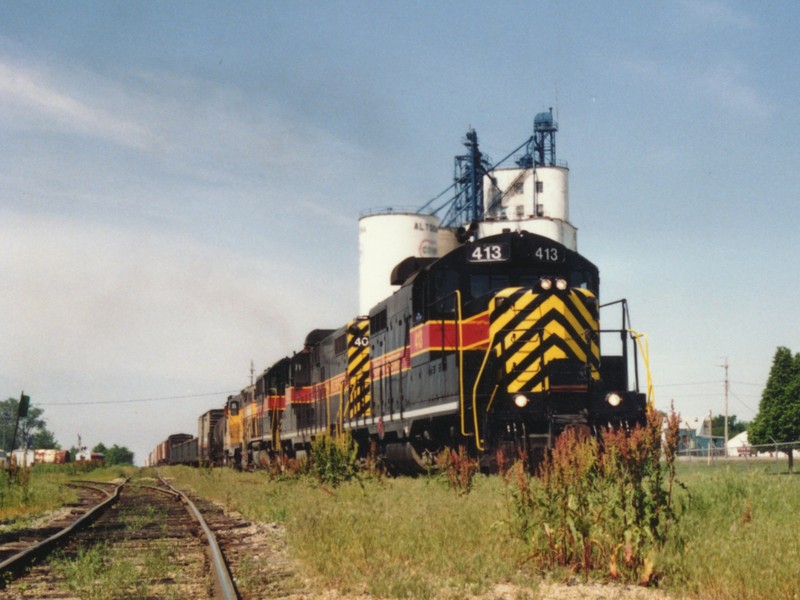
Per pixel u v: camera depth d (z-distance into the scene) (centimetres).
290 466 3372
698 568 998
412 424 2542
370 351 3095
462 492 1819
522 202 7650
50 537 1594
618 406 1944
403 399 2633
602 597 948
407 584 1002
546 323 2048
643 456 1120
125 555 1382
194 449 8131
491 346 2061
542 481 1259
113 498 2788
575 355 2034
